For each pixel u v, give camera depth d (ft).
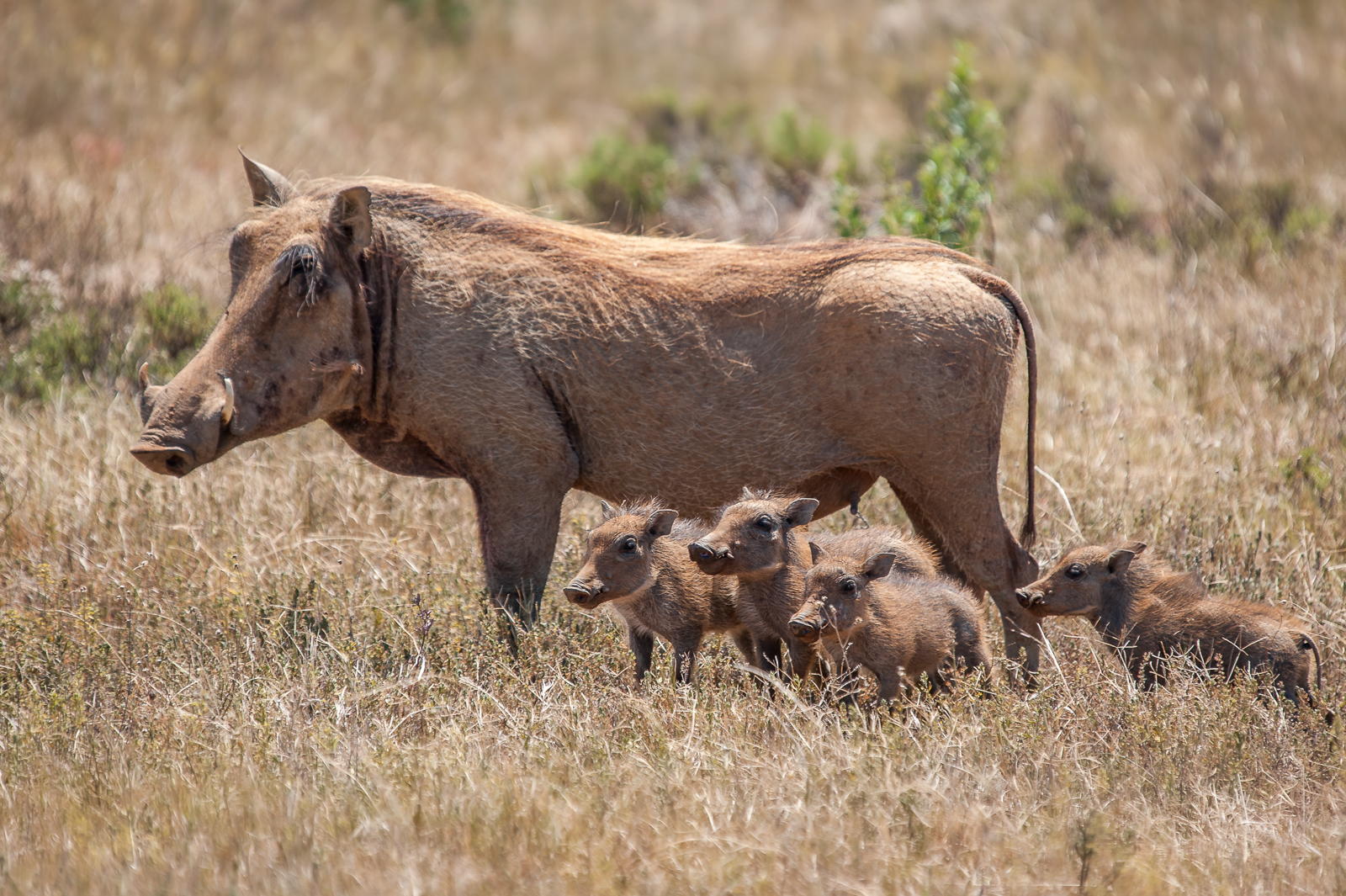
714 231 173.78
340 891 48.03
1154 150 205.46
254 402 72.13
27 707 65.77
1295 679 67.87
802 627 63.87
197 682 67.82
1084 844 50.21
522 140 234.58
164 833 52.90
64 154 180.55
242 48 241.76
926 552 77.41
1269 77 229.04
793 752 60.29
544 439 74.84
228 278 87.15
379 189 77.56
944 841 52.16
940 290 72.95
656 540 70.74
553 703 65.51
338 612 78.84
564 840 51.65
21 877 49.06
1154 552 82.58
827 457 75.15
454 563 86.79
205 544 89.76
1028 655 76.64
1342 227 159.94
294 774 57.47
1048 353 127.03
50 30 220.64
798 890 48.11
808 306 74.28
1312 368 118.32
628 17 325.01
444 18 292.20
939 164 131.44
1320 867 51.29
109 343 120.78
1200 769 59.57
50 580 81.30
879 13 301.43
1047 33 267.18
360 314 74.08
